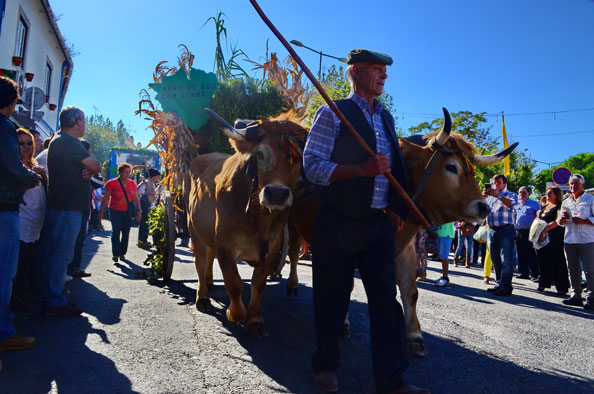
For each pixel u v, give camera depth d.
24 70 13.02
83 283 5.71
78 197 4.14
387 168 2.41
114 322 3.96
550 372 3.37
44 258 4.10
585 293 7.76
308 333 3.97
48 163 4.07
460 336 4.21
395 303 2.60
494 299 6.55
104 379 2.72
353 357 3.41
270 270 3.86
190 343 3.49
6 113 3.19
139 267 7.34
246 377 2.87
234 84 5.62
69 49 16.80
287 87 5.89
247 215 3.51
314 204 3.99
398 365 2.51
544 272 7.85
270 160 3.22
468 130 29.62
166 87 5.65
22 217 4.30
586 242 6.40
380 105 2.91
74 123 4.15
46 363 2.95
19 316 4.07
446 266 7.54
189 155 5.74
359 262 2.72
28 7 12.82
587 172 72.25
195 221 4.50
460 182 3.41
